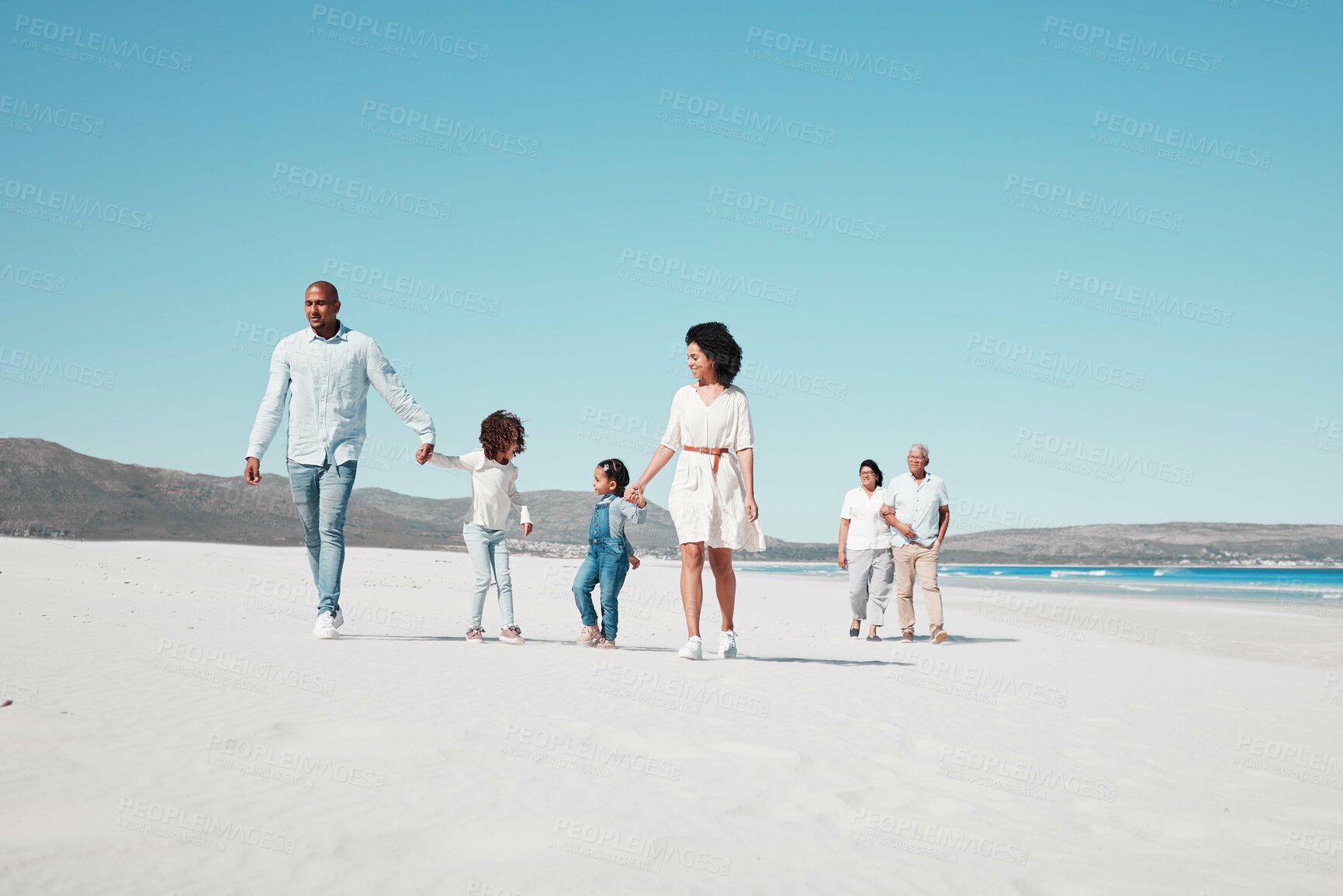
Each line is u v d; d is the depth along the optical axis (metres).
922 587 9.70
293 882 1.92
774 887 2.12
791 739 3.74
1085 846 2.63
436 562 23.64
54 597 8.05
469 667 4.98
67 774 2.50
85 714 3.20
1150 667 7.49
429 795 2.61
